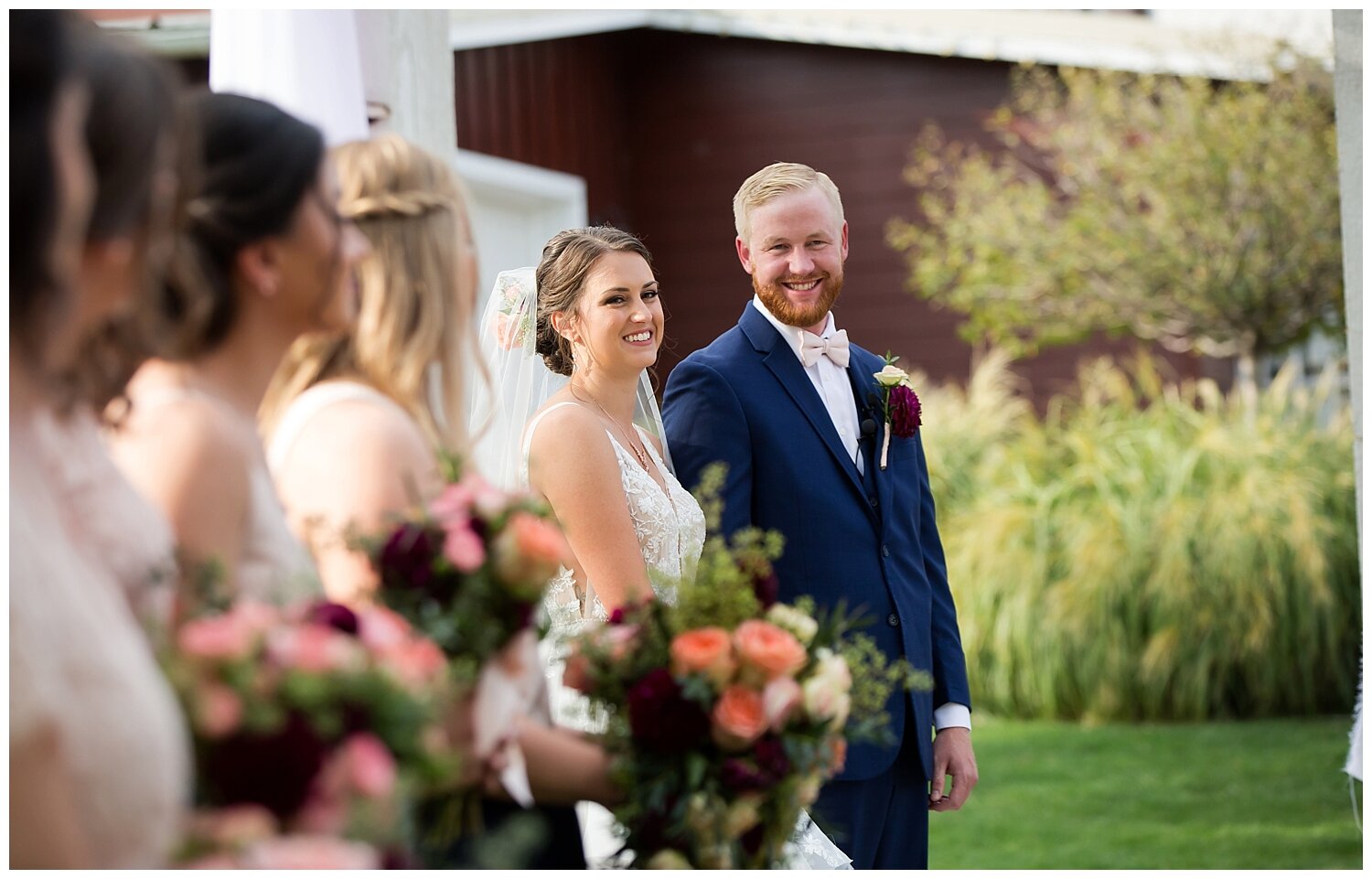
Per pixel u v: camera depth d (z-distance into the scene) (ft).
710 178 34.94
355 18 9.32
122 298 4.23
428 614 5.20
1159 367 32.68
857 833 9.66
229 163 5.08
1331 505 23.72
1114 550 23.53
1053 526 24.39
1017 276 30.42
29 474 3.97
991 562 24.25
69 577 3.86
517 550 5.23
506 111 30.30
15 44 3.82
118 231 4.06
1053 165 31.42
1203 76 30.42
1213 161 28.68
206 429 4.88
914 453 10.79
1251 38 29.96
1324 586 22.84
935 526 10.97
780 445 10.01
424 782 4.57
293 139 5.19
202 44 19.83
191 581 4.70
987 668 24.22
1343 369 31.53
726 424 9.98
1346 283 11.23
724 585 6.20
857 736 6.26
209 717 4.14
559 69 32.50
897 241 32.07
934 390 30.71
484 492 5.39
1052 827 17.94
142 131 4.04
